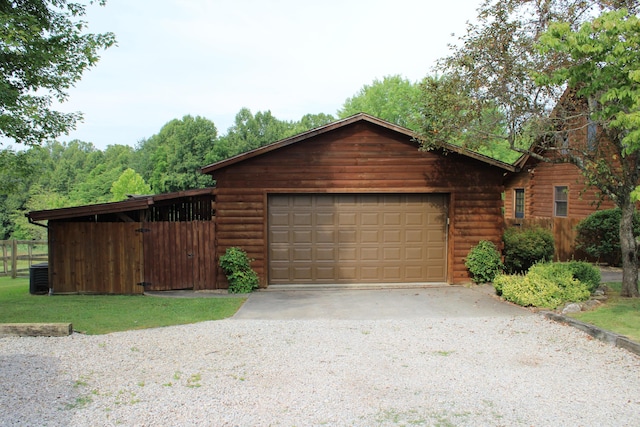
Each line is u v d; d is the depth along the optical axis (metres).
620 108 7.71
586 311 9.11
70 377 6.03
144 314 9.77
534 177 22.50
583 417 4.90
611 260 16.02
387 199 13.16
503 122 11.40
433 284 13.12
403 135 12.90
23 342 7.61
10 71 11.88
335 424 4.75
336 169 12.84
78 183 67.69
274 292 12.46
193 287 12.87
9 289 15.31
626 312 8.70
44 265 13.81
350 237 13.11
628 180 9.85
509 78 10.63
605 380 5.93
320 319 9.27
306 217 13.02
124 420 4.82
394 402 5.28
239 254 12.48
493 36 10.68
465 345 7.44
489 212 13.16
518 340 7.68
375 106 47.97
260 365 6.51
